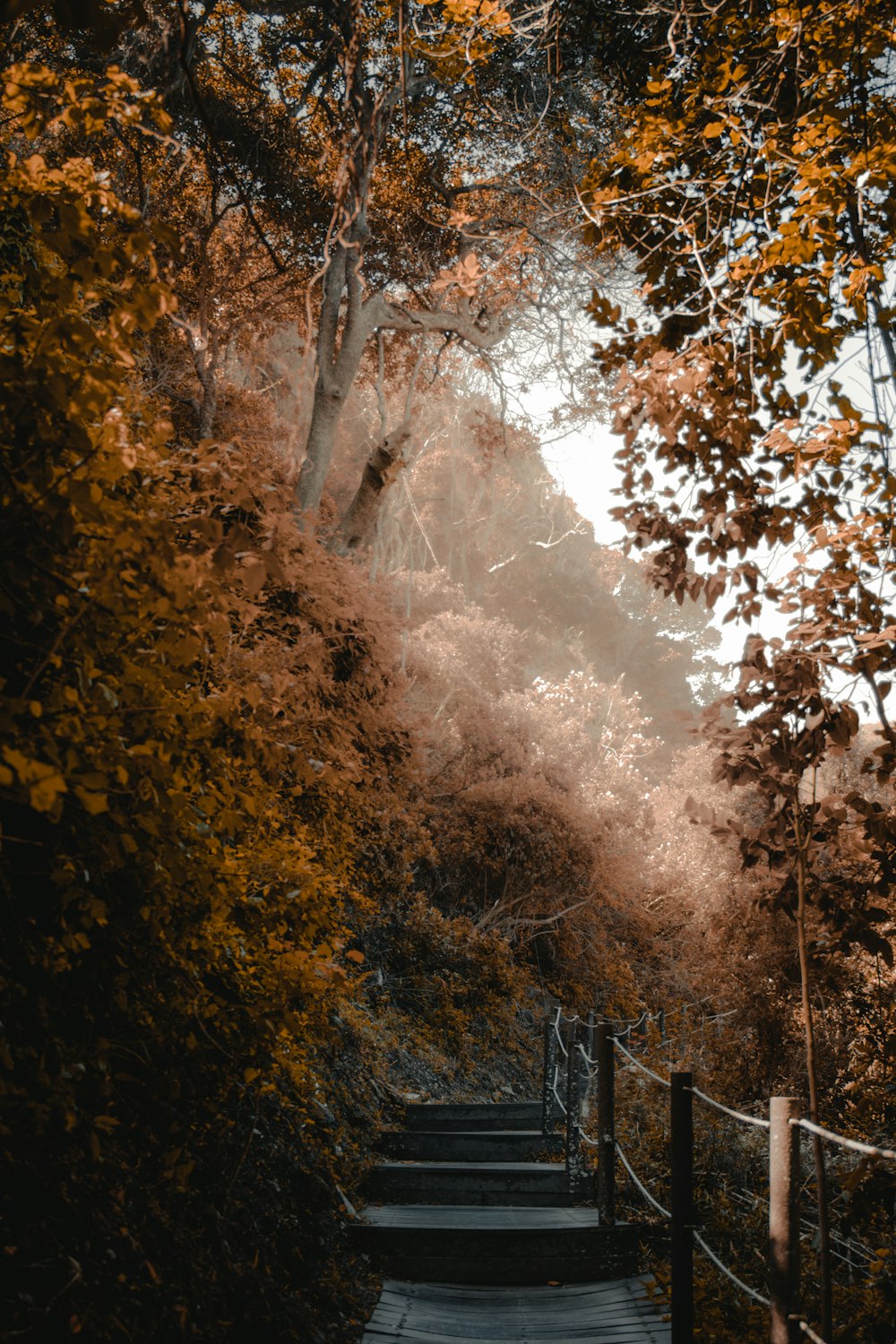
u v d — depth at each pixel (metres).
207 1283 3.33
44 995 2.95
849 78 4.07
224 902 3.28
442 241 14.53
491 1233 5.57
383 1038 10.27
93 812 2.24
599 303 4.35
